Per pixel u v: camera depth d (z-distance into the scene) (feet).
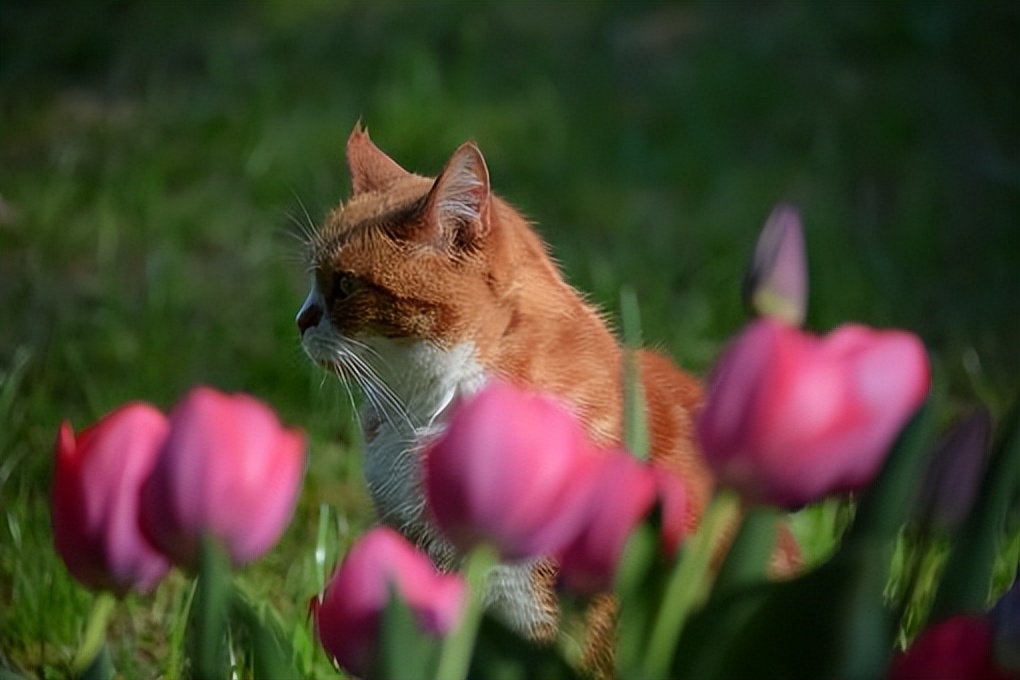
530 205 15.49
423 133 16.47
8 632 9.44
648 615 6.81
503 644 6.89
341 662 6.82
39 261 14.56
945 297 14.33
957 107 16.87
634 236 15.06
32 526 10.28
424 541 9.05
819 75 17.56
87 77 18.52
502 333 8.98
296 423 12.07
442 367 9.06
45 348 12.87
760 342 6.57
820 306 13.41
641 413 7.34
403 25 18.99
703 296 13.93
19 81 18.37
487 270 8.96
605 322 9.89
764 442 6.57
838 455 6.59
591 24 19.07
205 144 16.61
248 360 12.87
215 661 6.69
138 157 16.20
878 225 15.37
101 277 14.28
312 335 9.45
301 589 9.55
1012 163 16.01
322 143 16.38
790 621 6.73
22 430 11.49
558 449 6.58
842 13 18.45
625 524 6.75
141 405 6.81
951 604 6.88
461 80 17.52
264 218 15.30
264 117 16.93
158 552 6.76
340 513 10.53
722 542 8.35
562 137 16.65
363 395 10.37
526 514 6.59
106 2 19.80
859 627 6.70
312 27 19.08
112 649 9.39
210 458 6.61
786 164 16.25
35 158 16.62
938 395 6.80
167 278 13.82
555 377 8.80
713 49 18.07
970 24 17.93
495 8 19.48
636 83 17.81
